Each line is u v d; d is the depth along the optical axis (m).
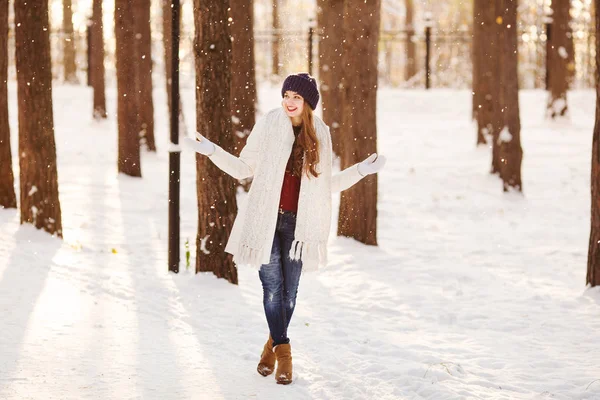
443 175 18.48
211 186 8.52
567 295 8.77
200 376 5.36
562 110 26.53
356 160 11.84
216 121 8.27
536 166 19.73
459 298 8.66
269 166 5.23
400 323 7.52
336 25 18.00
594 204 8.72
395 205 15.63
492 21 21.75
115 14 16.70
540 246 12.19
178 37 8.71
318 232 5.25
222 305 7.61
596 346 6.65
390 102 30.33
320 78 18.56
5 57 11.38
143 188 15.65
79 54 38.28
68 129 23.91
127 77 16.72
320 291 8.81
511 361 6.13
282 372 5.29
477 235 13.06
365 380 5.46
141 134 20.05
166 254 10.13
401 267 10.36
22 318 6.40
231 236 5.34
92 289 7.68
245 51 14.07
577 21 40.25
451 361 6.06
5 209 11.53
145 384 5.12
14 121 23.50
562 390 5.40
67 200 13.80
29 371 5.20
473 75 22.48
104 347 5.84
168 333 6.39
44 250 9.30
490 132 21.91
